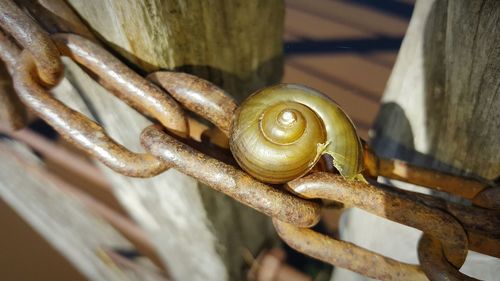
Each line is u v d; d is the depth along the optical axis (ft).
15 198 1.48
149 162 0.42
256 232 0.89
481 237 0.41
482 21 0.39
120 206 1.33
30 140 1.33
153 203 0.72
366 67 1.31
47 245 1.78
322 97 0.42
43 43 0.42
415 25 0.50
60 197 1.33
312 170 0.42
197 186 0.59
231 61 0.54
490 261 0.51
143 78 0.43
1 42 0.45
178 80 0.44
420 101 0.51
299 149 0.39
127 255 1.28
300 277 0.98
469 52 0.42
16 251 1.77
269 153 0.39
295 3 1.59
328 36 1.44
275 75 0.66
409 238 0.60
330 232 1.08
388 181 0.58
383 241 0.65
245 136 0.41
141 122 0.50
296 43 1.43
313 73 1.32
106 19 0.43
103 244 1.31
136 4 0.41
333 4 1.56
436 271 0.41
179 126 0.42
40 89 0.44
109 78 0.43
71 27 0.45
